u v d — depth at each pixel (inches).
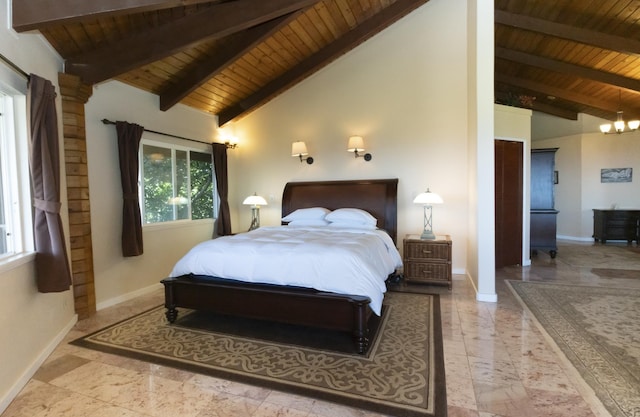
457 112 178.2
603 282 164.9
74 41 117.5
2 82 83.7
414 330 109.5
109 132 142.1
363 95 195.3
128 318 126.0
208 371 86.2
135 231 146.3
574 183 306.2
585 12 166.2
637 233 276.5
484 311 126.0
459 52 176.9
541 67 216.5
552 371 82.6
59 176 104.3
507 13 182.9
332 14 160.4
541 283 163.9
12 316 79.5
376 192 185.2
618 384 76.5
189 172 191.6
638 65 194.5
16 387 77.7
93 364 90.8
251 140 222.7
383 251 134.1
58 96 119.0
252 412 69.4
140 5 88.8
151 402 73.4
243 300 109.8
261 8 115.8
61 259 96.0
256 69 181.8
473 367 85.2
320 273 100.8
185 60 150.7
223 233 207.6
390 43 188.9
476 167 141.0
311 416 67.8
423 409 68.8
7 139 92.7
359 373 83.8
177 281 116.9
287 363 89.9
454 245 181.3
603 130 255.1
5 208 92.3
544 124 325.1
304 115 208.8
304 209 184.4
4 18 84.7
